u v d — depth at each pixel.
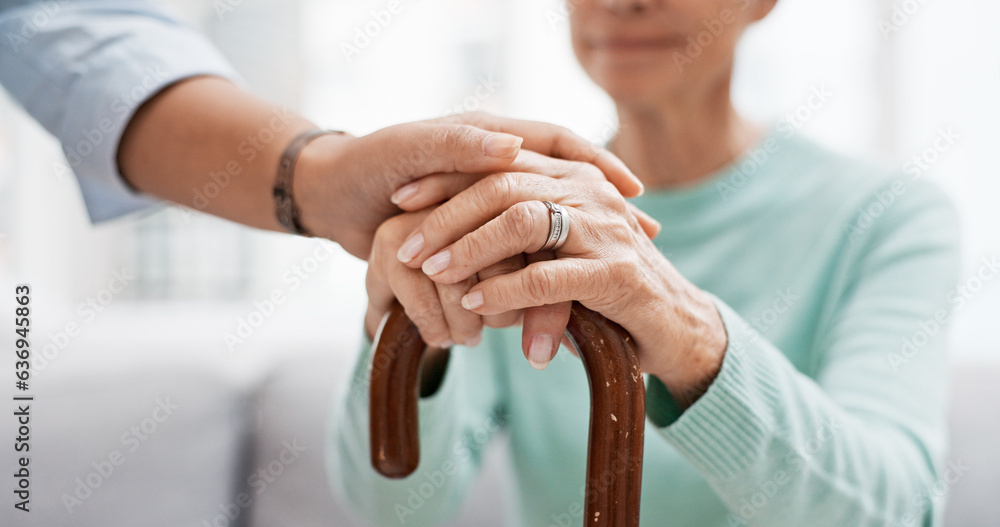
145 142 0.64
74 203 2.15
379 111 2.26
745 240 0.88
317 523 1.36
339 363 1.49
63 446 1.08
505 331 0.94
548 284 0.45
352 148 0.55
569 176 0.53
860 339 0.72
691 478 0.81
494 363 0.96
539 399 0.91
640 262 0.49
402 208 0.53
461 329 0.51
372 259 0.53
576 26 0.79
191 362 1.33
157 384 1.26
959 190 1.98
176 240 2.26
